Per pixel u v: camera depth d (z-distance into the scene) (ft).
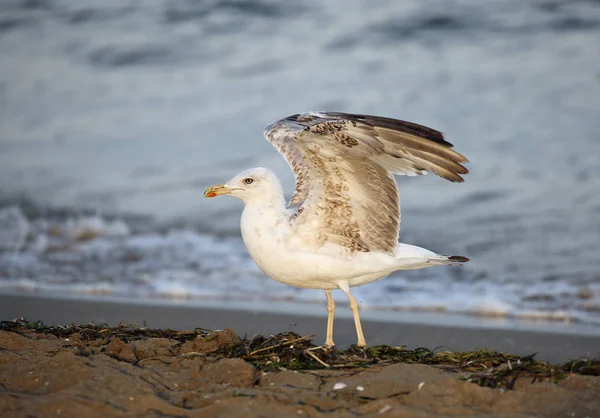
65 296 43.57
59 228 56.90
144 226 57.21
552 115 69.56
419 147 26.40
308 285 29.66
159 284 46.55
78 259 51.42
